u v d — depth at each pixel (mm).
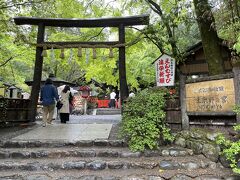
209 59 7199
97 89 29484
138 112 6402
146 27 10078
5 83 17547
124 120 6590
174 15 8734
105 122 11461
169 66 9930
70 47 10508
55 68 25047
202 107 6281
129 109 6520
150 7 10445
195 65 13117
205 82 6238
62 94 11328
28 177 4914
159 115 6293
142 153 5910
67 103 11281
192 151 5926
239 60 5461
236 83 5461
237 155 4910
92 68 13062
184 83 6844
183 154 5887
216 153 5426
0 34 10758
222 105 5793
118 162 5434
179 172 5152
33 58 14953
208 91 6141
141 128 6051
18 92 18234
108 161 5488
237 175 4863
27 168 5324
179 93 6938
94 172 5230
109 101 27703
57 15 11141
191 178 4934
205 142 5766
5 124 9469
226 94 5711
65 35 12086
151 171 5242
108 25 10766
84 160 5574
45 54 10398
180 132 6551
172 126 6973
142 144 5938
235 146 4590
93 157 5840
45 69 25797
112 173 5164
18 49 13594
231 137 5320
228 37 5832
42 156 5844
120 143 6445
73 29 15047
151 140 5973
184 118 6711
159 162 5449
